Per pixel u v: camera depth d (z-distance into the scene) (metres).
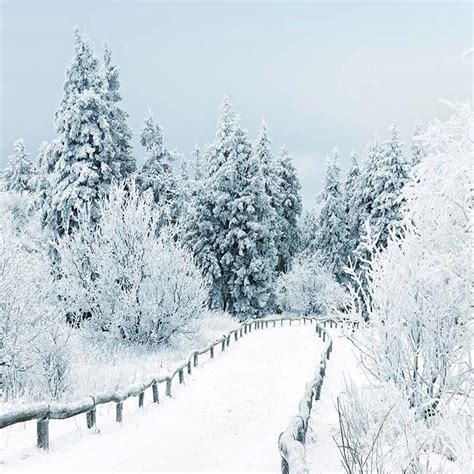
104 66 31.56
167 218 32.03
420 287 8.16
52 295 19.03
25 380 11.41
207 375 16.94
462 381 7.90
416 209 8.11
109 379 11.88
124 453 8.02
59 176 26.94
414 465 5.70
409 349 8.19
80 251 20.28
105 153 27.02
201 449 8.63
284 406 12.31
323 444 8.57
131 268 19.75
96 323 19.88
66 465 7.13
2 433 8.19
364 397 8.21
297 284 47.66
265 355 21.55
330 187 52.09
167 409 11.93
